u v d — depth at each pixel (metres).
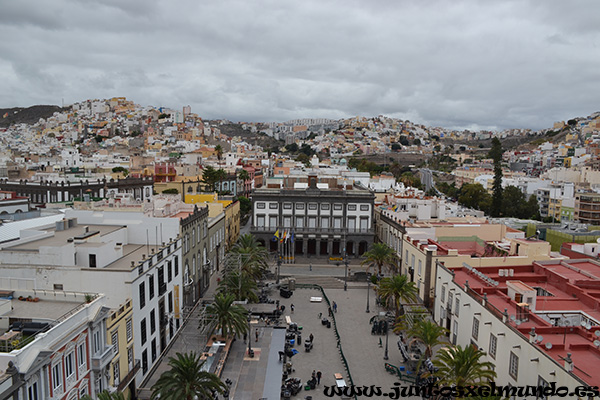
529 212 158.75
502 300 48.28
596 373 32.91
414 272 76.19
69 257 45.25
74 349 33.56
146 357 48.16
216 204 93.88
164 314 54.25
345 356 58.44
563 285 52.53
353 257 106.81
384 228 105.06
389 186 152.88
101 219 61.00
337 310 74.81
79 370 34.25
